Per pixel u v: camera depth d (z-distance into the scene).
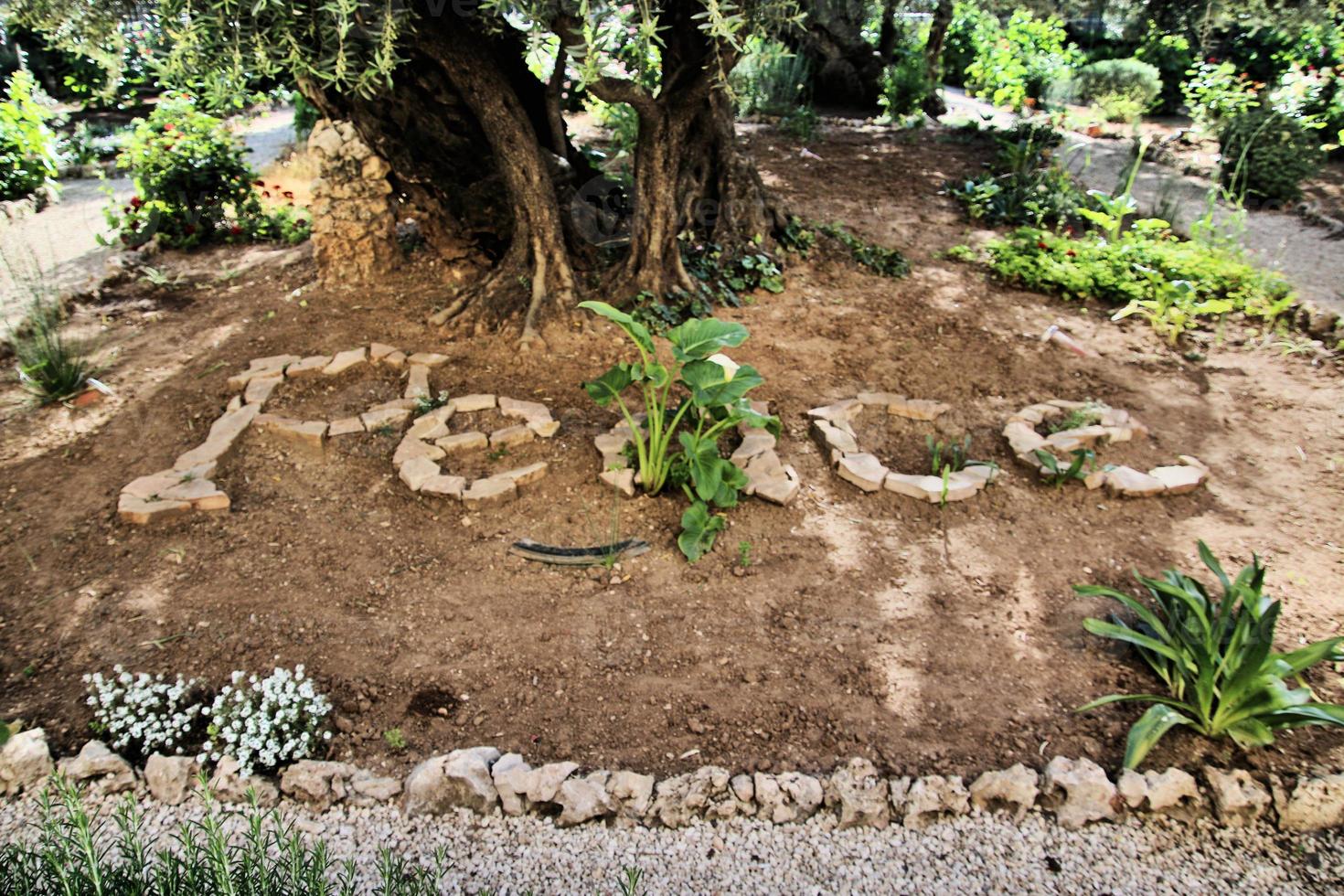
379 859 3.13
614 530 4.68
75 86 14.73
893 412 5.75
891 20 15.06
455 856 3.16
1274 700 3.43
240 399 5.64
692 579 4.42
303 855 2.84
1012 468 5.28
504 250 7.45
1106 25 17.31
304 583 4.34
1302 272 8.35
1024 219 9.49
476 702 3.76
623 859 3.17
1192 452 5.55
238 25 4.39
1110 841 3.27
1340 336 6.89
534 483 4.98
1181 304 7.09
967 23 17.92
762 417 4.75
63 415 5.59
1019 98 15.32
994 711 3.76
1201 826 3.34
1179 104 15.75
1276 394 6.20
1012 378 6.28
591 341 6.34
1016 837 3.27
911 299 7.42
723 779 3.36
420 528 4.69
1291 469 5.40
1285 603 4.27
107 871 2.72
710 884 3.09
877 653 4.03
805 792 3.34
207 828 2.73
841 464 5.12
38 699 3.71
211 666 3.88
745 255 7.50
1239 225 8.85
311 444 5.24
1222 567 4.56
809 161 11.66
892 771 3.49
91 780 3.38
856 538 4.72
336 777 3.37
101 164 11.98
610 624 4.15
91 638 4.01
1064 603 4.33
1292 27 12.17
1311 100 11.55
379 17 4.58
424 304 6.91
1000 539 4.74
